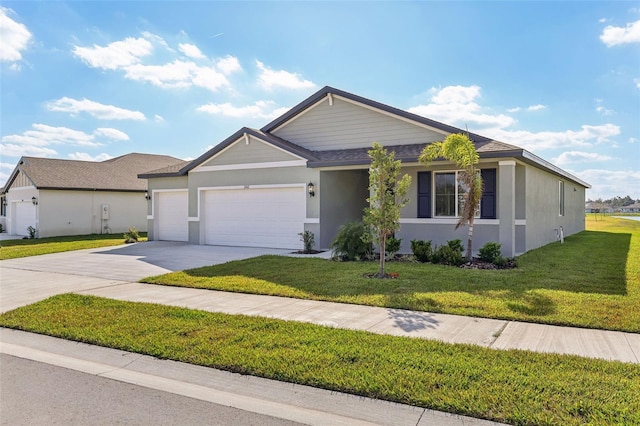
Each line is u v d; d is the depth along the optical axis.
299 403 3.87
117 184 27.02
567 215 22.55
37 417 3.65
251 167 16.36
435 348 5.01
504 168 11.77
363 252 12.24
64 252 16.28
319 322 6.30
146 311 7.02
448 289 8.21
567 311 6.48
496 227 13.05
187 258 13.58
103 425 3.51
